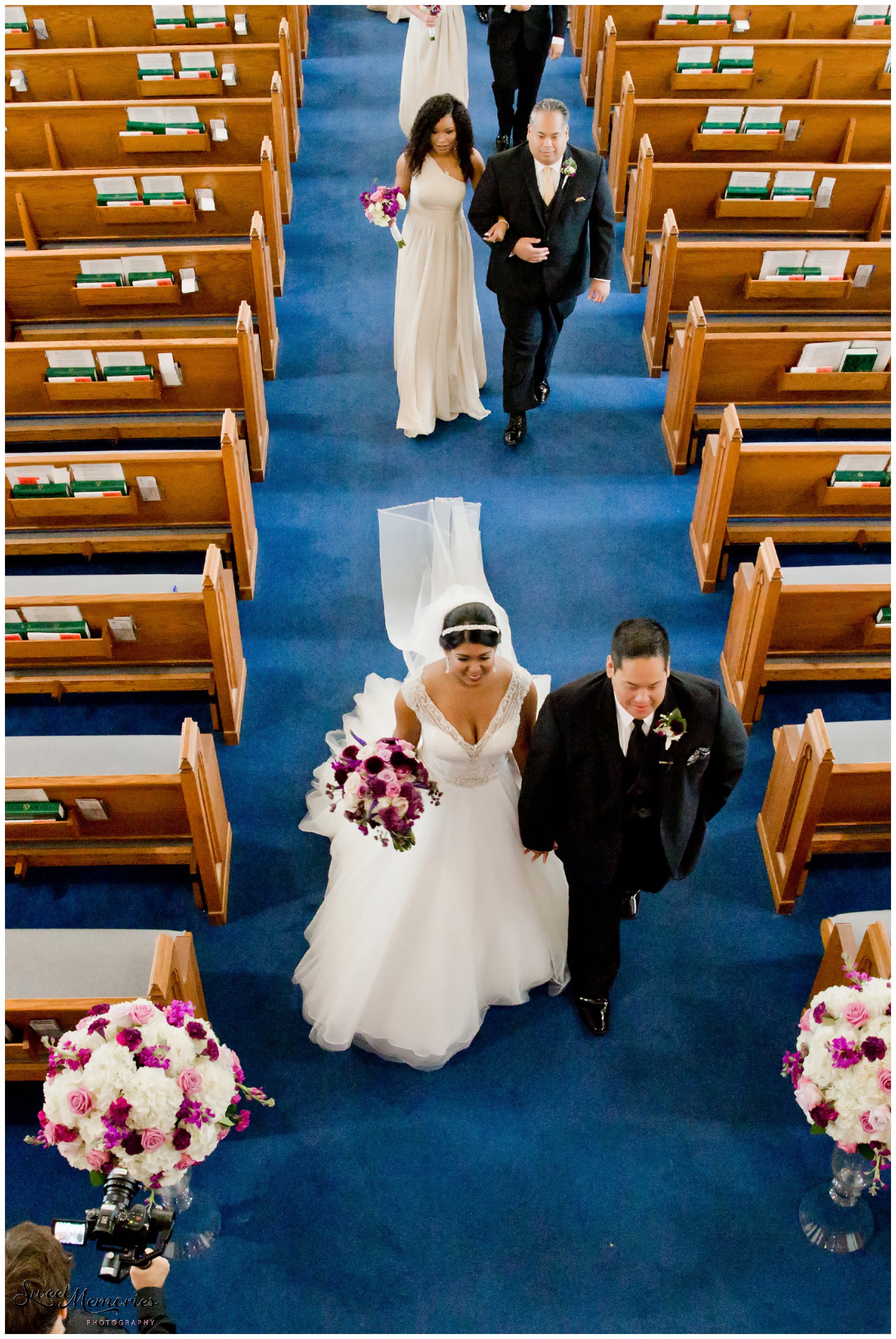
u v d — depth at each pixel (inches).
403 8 362.0
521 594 229.9
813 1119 134.1
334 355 276.5
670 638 223.6
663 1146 163.0
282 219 305.6
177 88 294.7
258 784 203.5
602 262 232.2
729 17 313.6
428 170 231.9
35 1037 156.3
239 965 181.0
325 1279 151.2
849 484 213.9
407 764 141.3
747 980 180.4
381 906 166.4
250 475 248.7
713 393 240.7
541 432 261.4
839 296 251.4
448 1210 156.8
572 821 150.6
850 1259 153.7
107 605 189.3
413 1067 169.9
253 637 223.9
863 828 183.5
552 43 287.7
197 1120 128.2
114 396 231.1
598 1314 148.6
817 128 278.7
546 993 179.0
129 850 181.0
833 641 202.7
